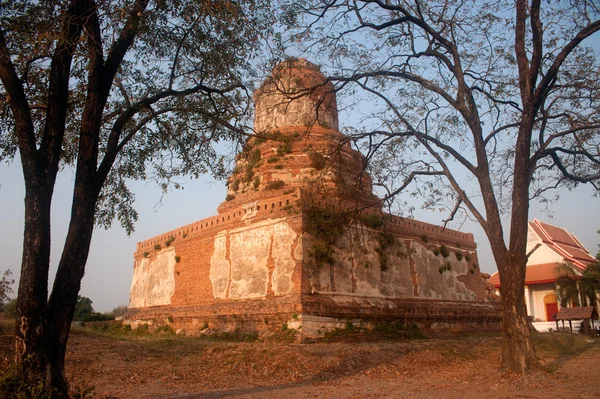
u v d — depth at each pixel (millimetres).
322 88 25500
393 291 22531
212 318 21625
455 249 27797
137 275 30562
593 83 13484
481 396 9875
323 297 19078
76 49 8820
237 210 22719
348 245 20969
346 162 23688
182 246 26203
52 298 7762
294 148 24109
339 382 12375
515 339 11328
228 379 13000
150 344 18281
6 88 8094
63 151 11586
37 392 7074
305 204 19875
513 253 11625
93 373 13734
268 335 18609
